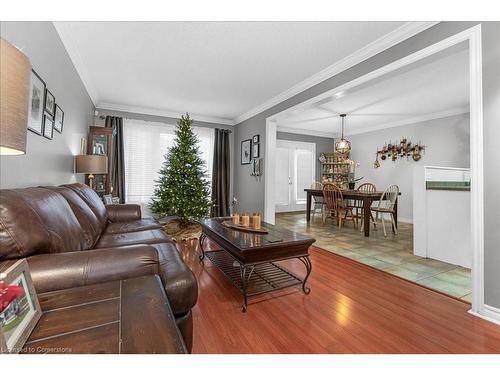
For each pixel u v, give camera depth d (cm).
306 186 747
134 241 198
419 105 467
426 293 209
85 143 364
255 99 432
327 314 176
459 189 274
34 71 181
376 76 252
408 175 576
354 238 405
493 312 166
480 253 172
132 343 63
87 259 104
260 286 219
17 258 100
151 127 503
